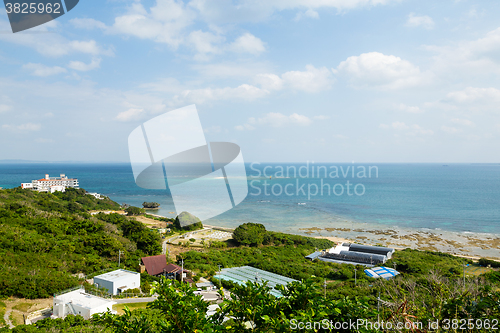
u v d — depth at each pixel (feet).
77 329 42.83
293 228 191.42
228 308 10.98
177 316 10.44
